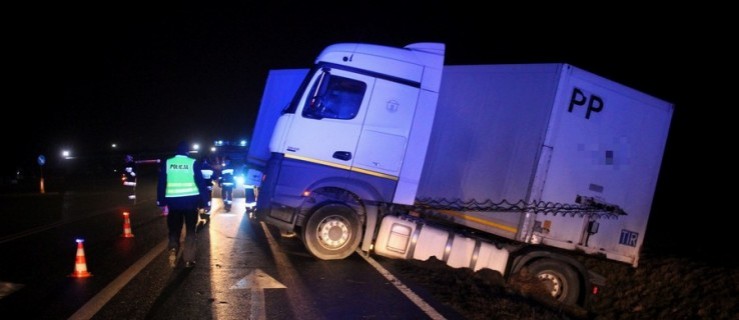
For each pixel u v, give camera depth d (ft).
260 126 35.94
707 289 29.17
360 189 25.22
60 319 16.72
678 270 32.50
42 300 18.62
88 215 43.73
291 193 24.94
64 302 18.42
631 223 26.08
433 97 25.86
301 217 25.55
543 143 23.91
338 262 25.71
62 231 34.27
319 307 18.65
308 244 25.23
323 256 25.53
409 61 25.81
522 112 25.11
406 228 25.55
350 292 20.68
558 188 24.36
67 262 24.56
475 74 27.71
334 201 25.49
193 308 18.02
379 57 25.55
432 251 25.61
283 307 18.45
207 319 16.99
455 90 28.45
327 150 25.05
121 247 28.55
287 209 24.93
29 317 16.87
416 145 25.64
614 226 25.71
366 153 25.26
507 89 25.99
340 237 25.49
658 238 43.11
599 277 25.18
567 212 24.50
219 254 26.76
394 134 25.43
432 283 22.66
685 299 29.22
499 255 25.40
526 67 25.41
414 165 25.62
